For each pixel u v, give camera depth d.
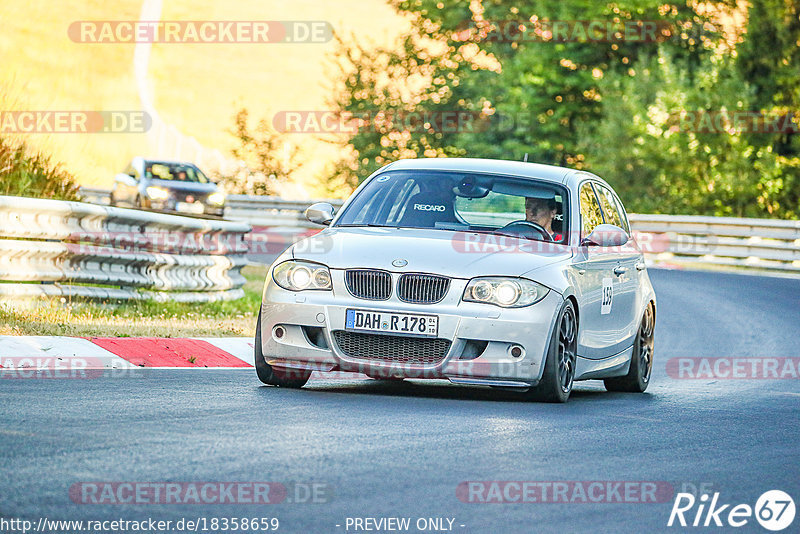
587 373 28.14
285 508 14.53
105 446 17.39
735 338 45.97
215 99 136.75
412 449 18.77
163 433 18.77
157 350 31.11
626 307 30.72
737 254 84.12
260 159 129.00
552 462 18.45
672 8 120.62
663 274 75.62
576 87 122.44
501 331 24.83
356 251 25.72
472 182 28.92
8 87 42.88
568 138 122.00
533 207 28.30
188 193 89.06
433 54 134.12
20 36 132.00
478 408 24.38
